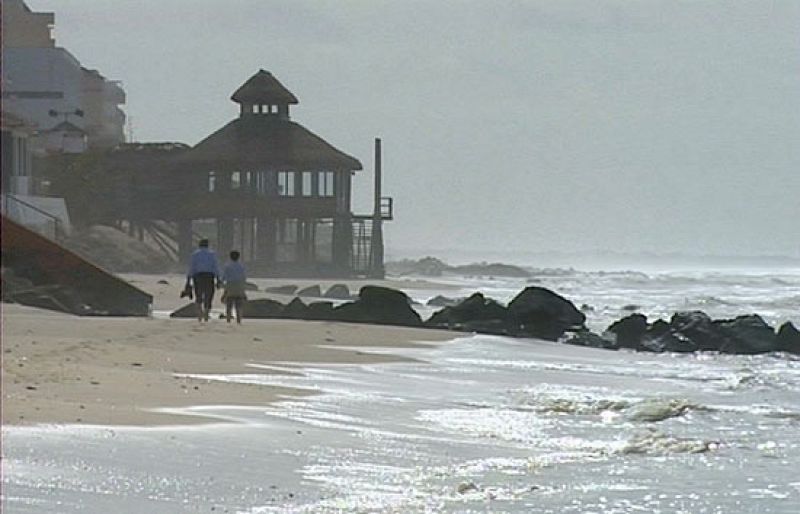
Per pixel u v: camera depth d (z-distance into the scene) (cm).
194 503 4019
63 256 13900
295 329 11544
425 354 10444
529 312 14212
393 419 6328
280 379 7750
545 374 9312
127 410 5653
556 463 5222
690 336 13288
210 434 5238
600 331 15262
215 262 11831
